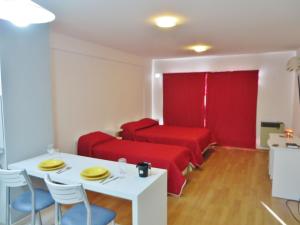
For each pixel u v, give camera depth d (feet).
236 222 8.66
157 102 22.59
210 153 18.11
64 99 12.32
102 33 11.74
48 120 9.71
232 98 19.51
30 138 8.96
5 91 8.00
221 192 11.18
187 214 9.21
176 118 21.68
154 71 22.39
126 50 16.69
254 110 18.88
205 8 8.21
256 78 18.56
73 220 6.01
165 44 14.48
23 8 4.60
